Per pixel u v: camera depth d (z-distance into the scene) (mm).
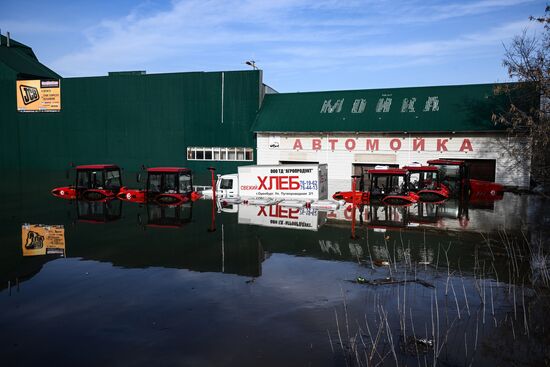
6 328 9023
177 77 39781
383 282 11703
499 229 18453
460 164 29062
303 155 35969
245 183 27812
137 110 41219
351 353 7883
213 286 11500
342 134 34562
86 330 8898
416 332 8719
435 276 12211
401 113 33625
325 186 27719
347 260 13953
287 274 12492
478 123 30781
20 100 44188
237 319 9367
